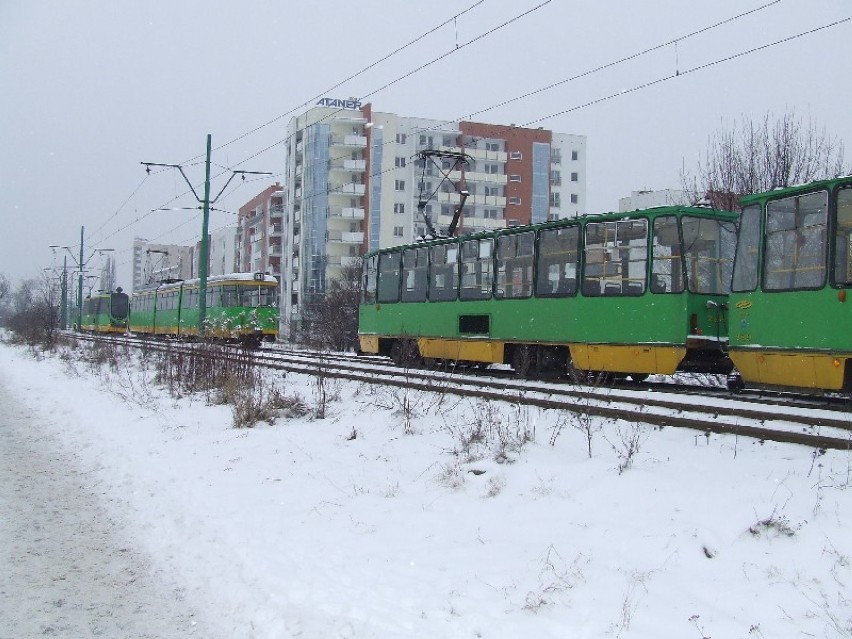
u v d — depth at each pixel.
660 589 5.08
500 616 4.98
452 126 63.34
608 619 4.78
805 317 10.17
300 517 7.40
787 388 10.46
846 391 10.08
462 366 18.70
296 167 65.50
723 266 13.29
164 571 6.21
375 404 12.57
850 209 9.69
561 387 13.28
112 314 50.34
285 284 67.31
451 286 18.00
